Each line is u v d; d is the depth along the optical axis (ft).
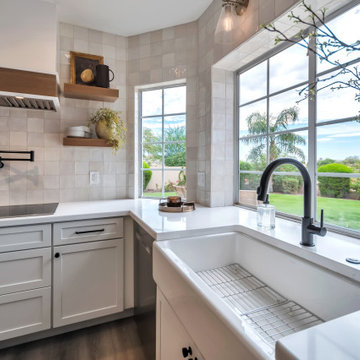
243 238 4.13
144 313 4.91
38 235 5.08
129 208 6.09
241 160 6.42
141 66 7.63
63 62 6.93
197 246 4.00
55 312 5.26
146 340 4.76
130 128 7.80
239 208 6.11
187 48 7.09
